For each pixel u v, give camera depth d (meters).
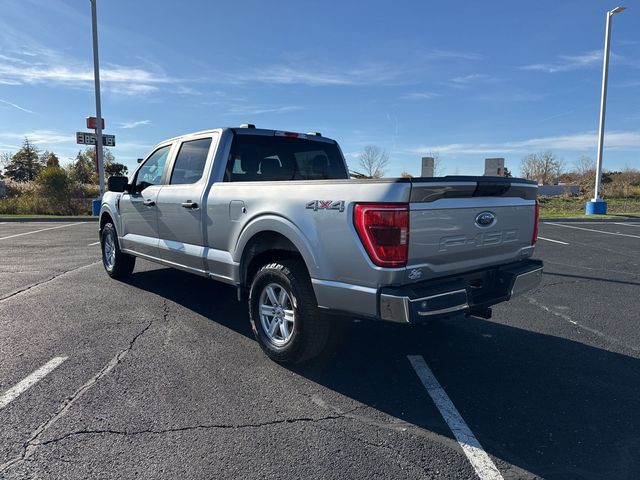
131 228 6.19
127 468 2.50
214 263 4.56
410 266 3.13
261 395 3.38
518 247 4.07
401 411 3.18
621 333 4.82
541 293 6.50
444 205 3.28
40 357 3.98
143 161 6.19
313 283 3.49
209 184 4.65
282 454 2.66
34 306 5.52
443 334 4.75
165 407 3.17
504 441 2.82
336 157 5.89
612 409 3.23
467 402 3.32
